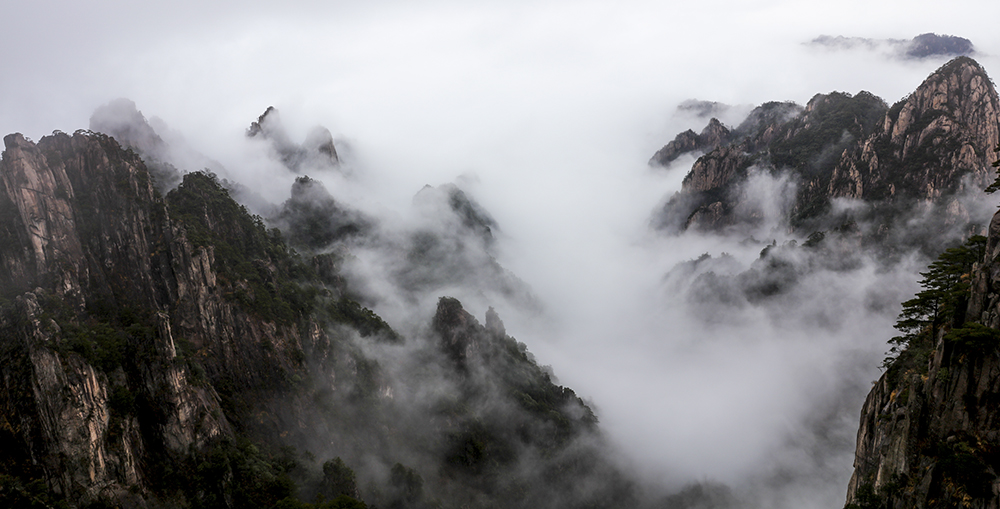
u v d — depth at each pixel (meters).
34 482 78.94
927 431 63.91
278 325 125.00
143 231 116.56
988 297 62.75
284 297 136.50
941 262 83.75
